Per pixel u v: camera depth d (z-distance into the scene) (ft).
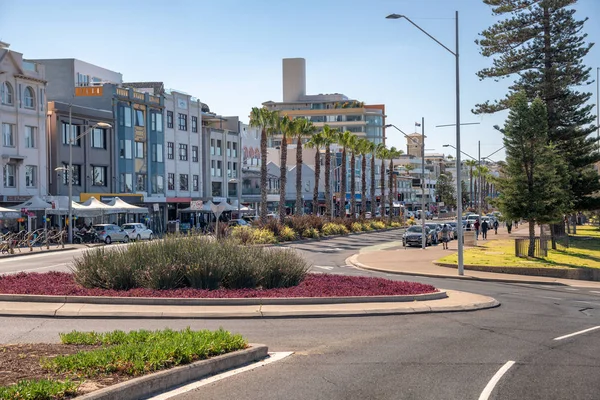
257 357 35.99
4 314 50.26
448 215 433.89
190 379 30.53
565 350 40.40
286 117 183.32
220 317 51.01
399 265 110.01
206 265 62.95
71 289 59.21
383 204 293.43
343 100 497.46
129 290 60.70
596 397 28.60
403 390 29.43
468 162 452.76
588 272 100.37
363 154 260.83
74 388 25.14
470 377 32.27
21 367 29.04
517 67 167.84
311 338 43.16
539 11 166.30
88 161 194.80
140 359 29.84
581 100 166.09
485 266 104.88
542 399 28.14
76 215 169.17
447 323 51.42
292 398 27.71
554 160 120.37
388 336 44.52
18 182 166.71
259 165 317.22
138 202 205.87
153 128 229.45
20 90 168.86
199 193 258.37
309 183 345.72
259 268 65.36
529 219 120.06
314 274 78.13
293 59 511.40
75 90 211.00
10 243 123.95
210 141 268.00
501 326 50.55
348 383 30.68
